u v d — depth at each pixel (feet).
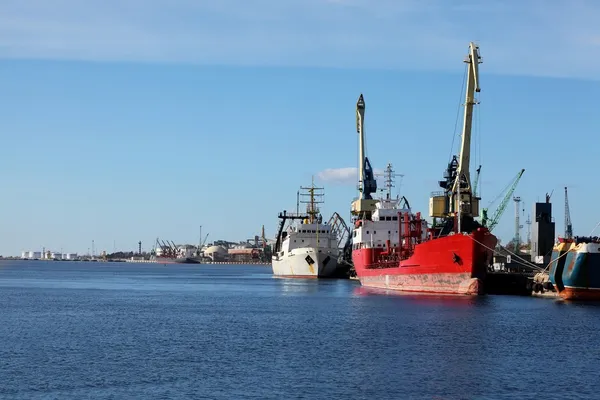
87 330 248.32
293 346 209.26
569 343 210.38
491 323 249.96
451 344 208.95
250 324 263.08
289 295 423.23
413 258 367.25
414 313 280.51
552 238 457.68
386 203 479.41
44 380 165.78
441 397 151.23
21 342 220.23
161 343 217.15
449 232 412.57
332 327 249.55
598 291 315.58
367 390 156.35
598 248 312.29
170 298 414.21
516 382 163.12
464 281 333.01
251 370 175.63
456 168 416.26
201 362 185.68
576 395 152.87
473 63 395.14
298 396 151.94
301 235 652.48
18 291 491.31
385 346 206.90
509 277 370.73
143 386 160.15
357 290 440.45
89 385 161.17
